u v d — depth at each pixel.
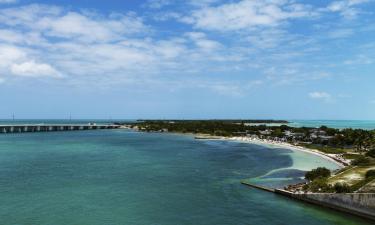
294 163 112.25
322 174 78.31
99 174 89.31
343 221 53.75
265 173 92.62
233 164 109.00
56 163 107.25
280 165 107.56
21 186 74.75
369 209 53.84
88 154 131.88
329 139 177.62
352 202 56.19
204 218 54.81
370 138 154.12
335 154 133.88
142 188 74.06
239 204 62.31
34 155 126.81
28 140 197.00
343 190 60.16
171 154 135.00
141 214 56.59
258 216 55.81
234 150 153.38
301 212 57.81
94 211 57.91
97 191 71.12
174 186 76.06
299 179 83.56
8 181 79.62
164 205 61.66
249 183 78.56
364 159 97.69
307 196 63.19
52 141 191.12
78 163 107.88
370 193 54.00
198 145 179.12
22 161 110.94
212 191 71.56
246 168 101.00
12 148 150.62
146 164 107.25
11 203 61.91
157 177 86.00
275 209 59.38
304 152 146.25
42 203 62.12
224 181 81.56
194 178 85.00
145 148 158.12
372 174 72.06
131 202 63.38
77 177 85.00
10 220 53.09
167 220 53.94
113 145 171.38
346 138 165.62
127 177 85.69
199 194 69.19
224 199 65.56
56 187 74.06
